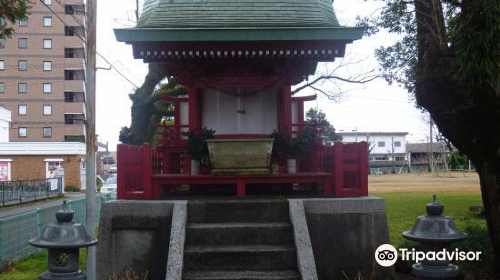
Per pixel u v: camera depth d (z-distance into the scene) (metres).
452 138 9.58
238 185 9.66
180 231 8.04
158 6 10.73
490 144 8.82
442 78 9.31
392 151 97.06
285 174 9.71
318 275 8.48
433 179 55.38
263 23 10.27
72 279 5.54
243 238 8.30
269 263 7.84
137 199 9.19
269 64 11.07
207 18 10.45
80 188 50.34
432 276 5.62
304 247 7.79
